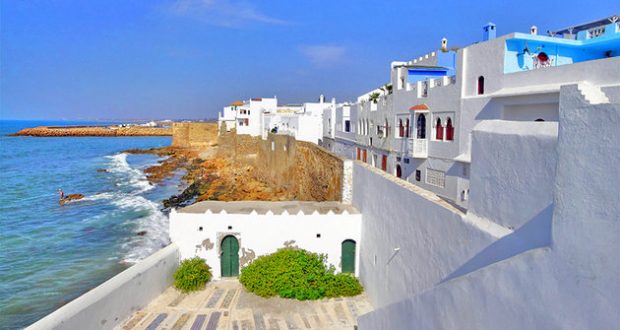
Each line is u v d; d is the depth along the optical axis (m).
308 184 42.06
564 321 5.70
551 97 16.05
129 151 123.81
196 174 75.19
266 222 22.89
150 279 19.39
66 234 39.66
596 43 19.77
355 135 40.47
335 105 55.44
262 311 19.28
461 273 10.51
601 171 5.23
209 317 18.45
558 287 5.81
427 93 25.16
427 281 12.88
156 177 76.38
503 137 8.81
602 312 5.14
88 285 28.05
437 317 8.90
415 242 13.99
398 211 15.97
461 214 10.71
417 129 26.64
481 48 20.27
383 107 31.98
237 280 22.84
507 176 8.67
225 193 55.44
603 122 5.24
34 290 27.23
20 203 53.69
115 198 57.47
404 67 28.47
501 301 6.91
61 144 161.25
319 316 19.00
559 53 19.83
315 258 22.62
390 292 17.03
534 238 7.76
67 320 13.73
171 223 22.80
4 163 98.00
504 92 18.30
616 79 13.79
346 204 26.00
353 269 23.64
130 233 40.16
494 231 9.03
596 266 5.24
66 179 75.12
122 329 16.80
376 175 19.73
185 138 119.25
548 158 7.39
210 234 22.83
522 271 6.44
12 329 22.39
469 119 20.95
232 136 88.56
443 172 23.45
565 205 5.81
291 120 59.78
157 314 18.42
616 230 4.98
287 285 21.08
